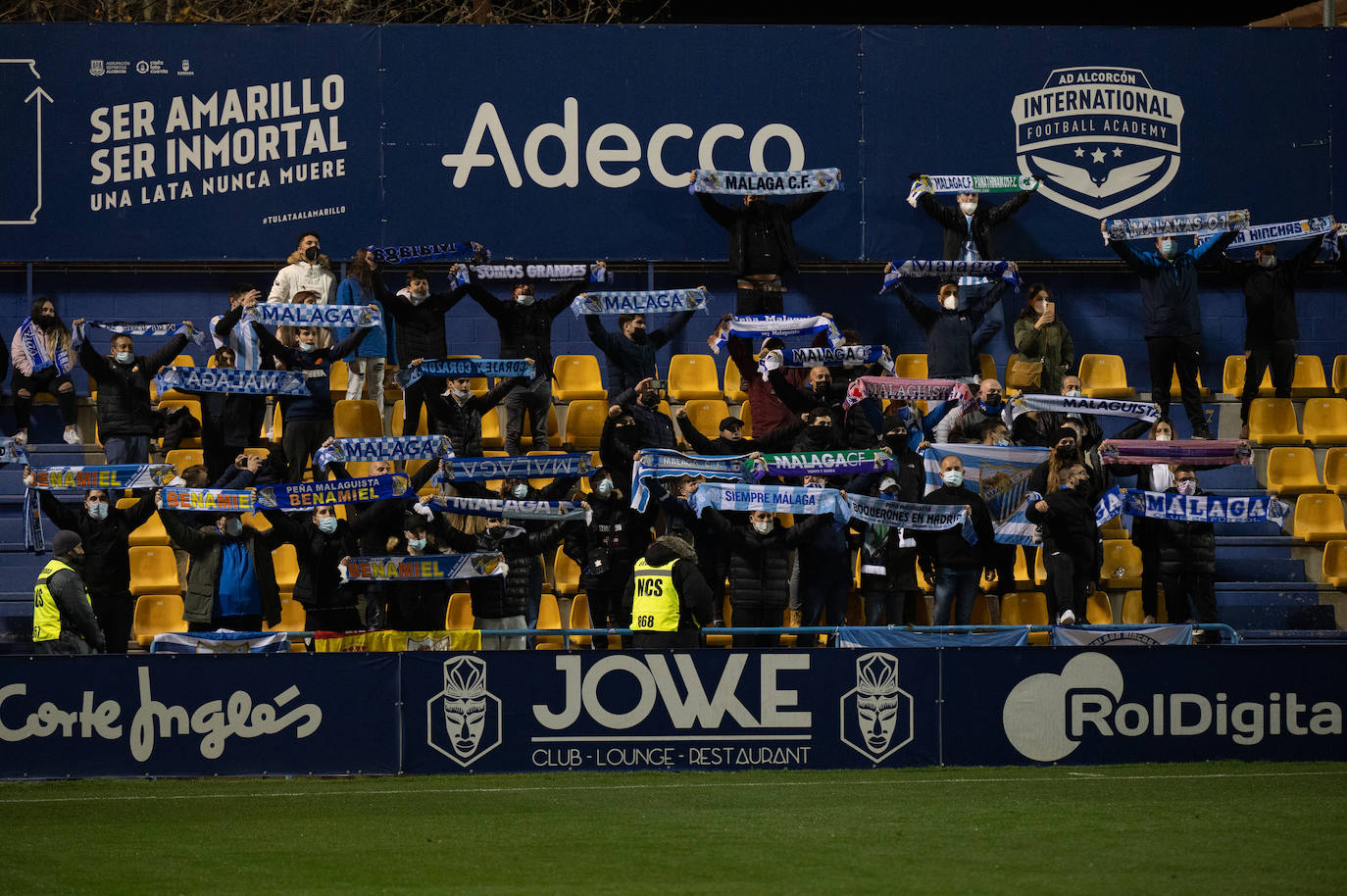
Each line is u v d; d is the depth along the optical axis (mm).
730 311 66062
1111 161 66062
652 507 49031
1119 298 67312
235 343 55812
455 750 39719
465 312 65188
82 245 62500
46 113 62438
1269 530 59062
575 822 32031
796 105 64812
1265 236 60344
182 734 39250
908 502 47438
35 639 42625
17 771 38812
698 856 28406
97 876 26812
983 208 62219
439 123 63750
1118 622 51062
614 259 64250
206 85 63094
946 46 65375
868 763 40281
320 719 39531
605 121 64312
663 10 92562
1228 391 64875
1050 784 37219
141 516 45688
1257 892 25078
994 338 66750
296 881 26312
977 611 52781
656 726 40000
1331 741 41406
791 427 52062
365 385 60969
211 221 63031
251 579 46625
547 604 52562
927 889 25422
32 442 62094
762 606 47031
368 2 85625
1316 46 66562
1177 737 41031
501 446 59750
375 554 46531
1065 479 49344
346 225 63469
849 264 66125
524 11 86875
